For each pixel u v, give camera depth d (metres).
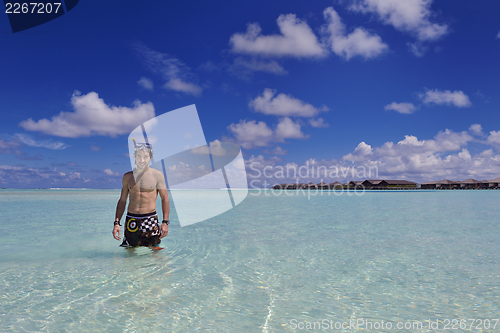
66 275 3.27
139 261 3.94
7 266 3.63
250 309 2.39
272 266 3.73
